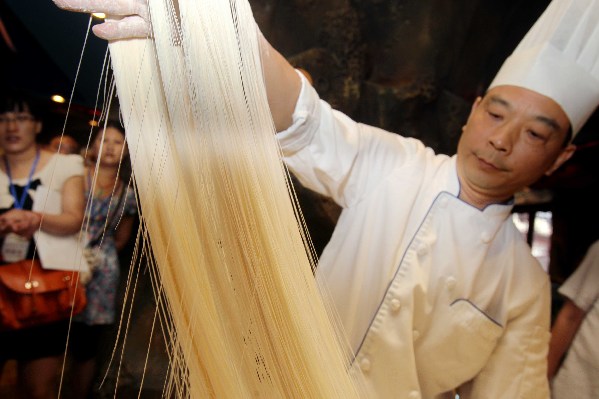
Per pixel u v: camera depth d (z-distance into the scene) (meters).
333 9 1.93
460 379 0.96
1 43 1.04
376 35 2.05
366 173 0.93
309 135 0.82
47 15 1.02
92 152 1.11
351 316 0.93
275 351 0.56
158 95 0.53
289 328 0.56
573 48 0.83
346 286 0.94
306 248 0.62
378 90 1.97
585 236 1.59
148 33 0.53
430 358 0.95
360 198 0.94
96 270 1.16
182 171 0.53
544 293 0.98
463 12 2.04
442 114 2.08
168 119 0.53
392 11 2.01
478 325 0.91
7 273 1.07
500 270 0.94
